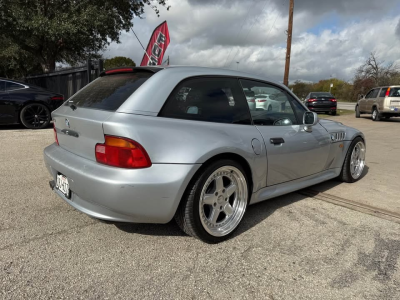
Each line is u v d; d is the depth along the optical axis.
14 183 3.95
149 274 2.17
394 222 3.13
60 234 2.69
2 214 3.03
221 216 2.81
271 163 3.00
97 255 2.38
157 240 2.64
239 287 2.07
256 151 2.81
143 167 2.22
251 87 3.11
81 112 2.59
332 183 4.46
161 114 2.39
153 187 2.22
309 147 3.46
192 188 2.41
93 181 2.24
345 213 3.34
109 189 2.19
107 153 2.25
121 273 2.17
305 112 3.38
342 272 2.27
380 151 7.13
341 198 3.80
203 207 2.51
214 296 1.98
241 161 2.76
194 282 2.11
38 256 2.34
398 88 13.90
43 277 2.09
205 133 2.49
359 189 4.20
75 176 2.39
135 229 2.83
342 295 2.02
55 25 11.81
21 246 2.46
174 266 2.28
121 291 1.99
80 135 2.52
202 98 2.67
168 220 2.38
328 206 3.53
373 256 2.49
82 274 2.14
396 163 5.89
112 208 2.25
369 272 2.27
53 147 3.02
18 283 2.02
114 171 2.22
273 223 3.05
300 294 2.02
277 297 1.99
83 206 2.48
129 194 2.19
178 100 2.51
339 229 2.95
